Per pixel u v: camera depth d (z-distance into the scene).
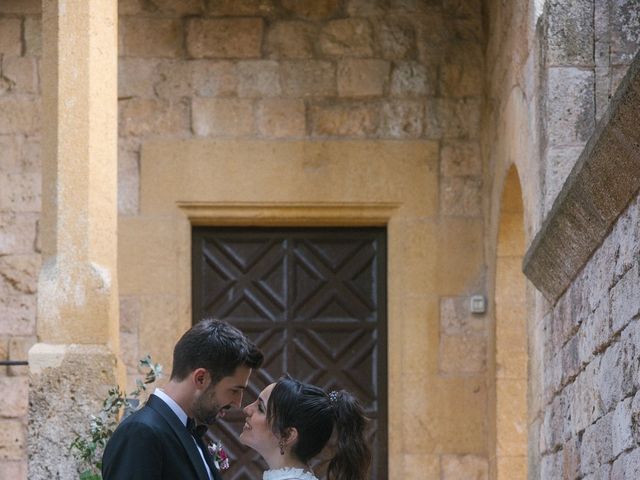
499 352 13.30
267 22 14.15
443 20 14.17
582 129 10.02
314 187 13.95
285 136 14.00
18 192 13.88
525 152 11.28
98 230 10.70
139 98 14.00
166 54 14.08
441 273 13.93
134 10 14.11
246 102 14.05
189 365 6.70
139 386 9.47
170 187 13.91
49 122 10.84
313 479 6.49
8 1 14.10
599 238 7.58
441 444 13.70
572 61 10.05
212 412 6.73
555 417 9.44
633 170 6.52
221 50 14.10
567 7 10.10
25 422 13.56
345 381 14.00
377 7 14.19
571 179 7.57
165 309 13.77
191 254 14.05
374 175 13.98
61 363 10.26
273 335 14.05
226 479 13.85
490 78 13.70
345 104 14.05
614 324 7.21
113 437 6.54
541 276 9.40
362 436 6.61
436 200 13.97
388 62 14.12
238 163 13.96
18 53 14.05
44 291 10.44
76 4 10.91
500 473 13.20
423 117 14.05
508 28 12.41
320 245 14.17
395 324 13.88
